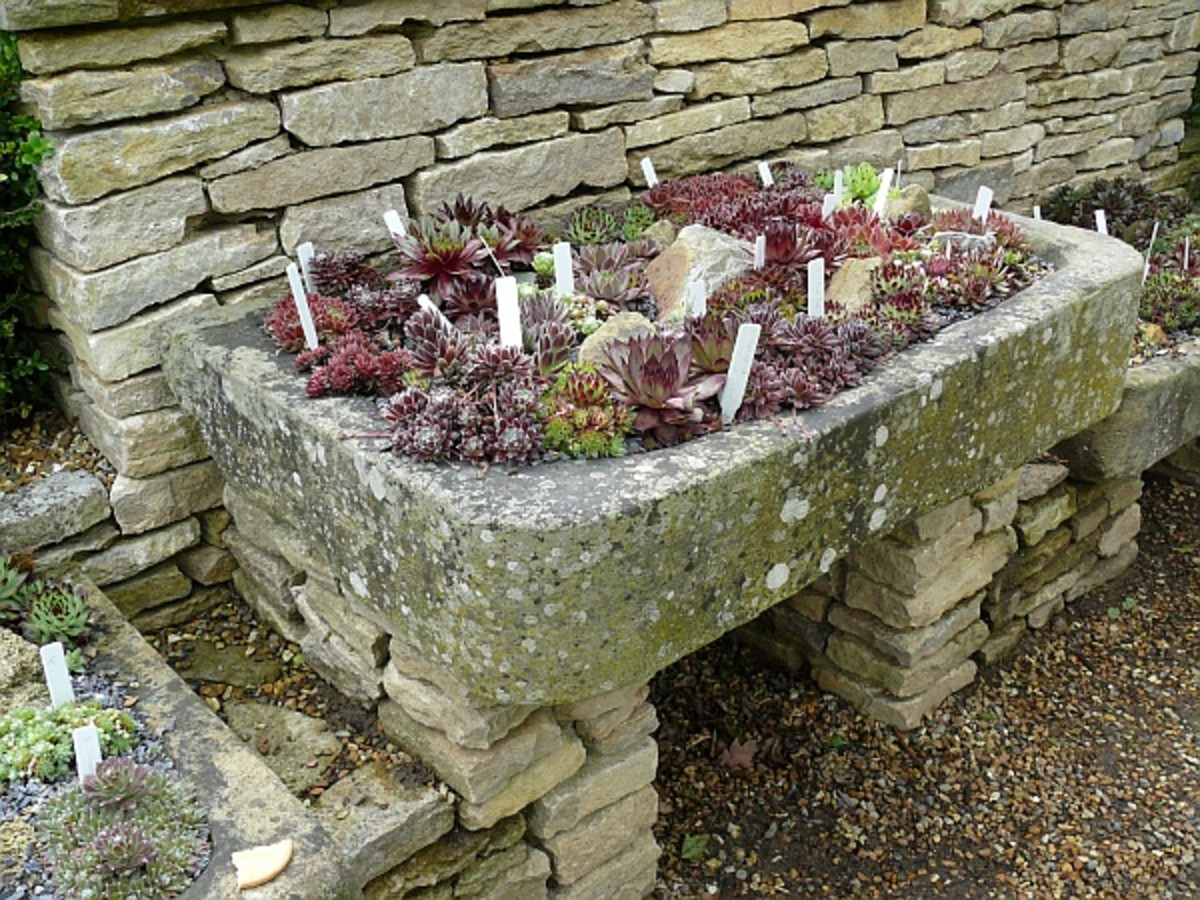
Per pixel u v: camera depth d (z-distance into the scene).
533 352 1.92
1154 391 2.69
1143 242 3.50
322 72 2.21
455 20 2.36
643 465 1.63
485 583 1.54
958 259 2.34
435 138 2.44
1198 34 4.17
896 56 3.23
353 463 1.69
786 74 3.01
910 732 2.64
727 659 2.88
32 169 2.06
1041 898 2.27
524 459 1.63
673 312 2.19
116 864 1.44
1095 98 3.91
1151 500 3.53
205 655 2.27
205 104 2.12
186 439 2.27
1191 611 3.08
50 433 2.40
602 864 2.11
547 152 2.62
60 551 2.19
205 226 2.20
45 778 1.62
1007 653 2.90
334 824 1.81
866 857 2.36
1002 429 2.12
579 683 1.63
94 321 2.09
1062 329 2.16
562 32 2.54
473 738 1.79
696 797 2.49
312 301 2.11
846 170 2.92
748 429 1.74
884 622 2.54
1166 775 2.56
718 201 2.68
